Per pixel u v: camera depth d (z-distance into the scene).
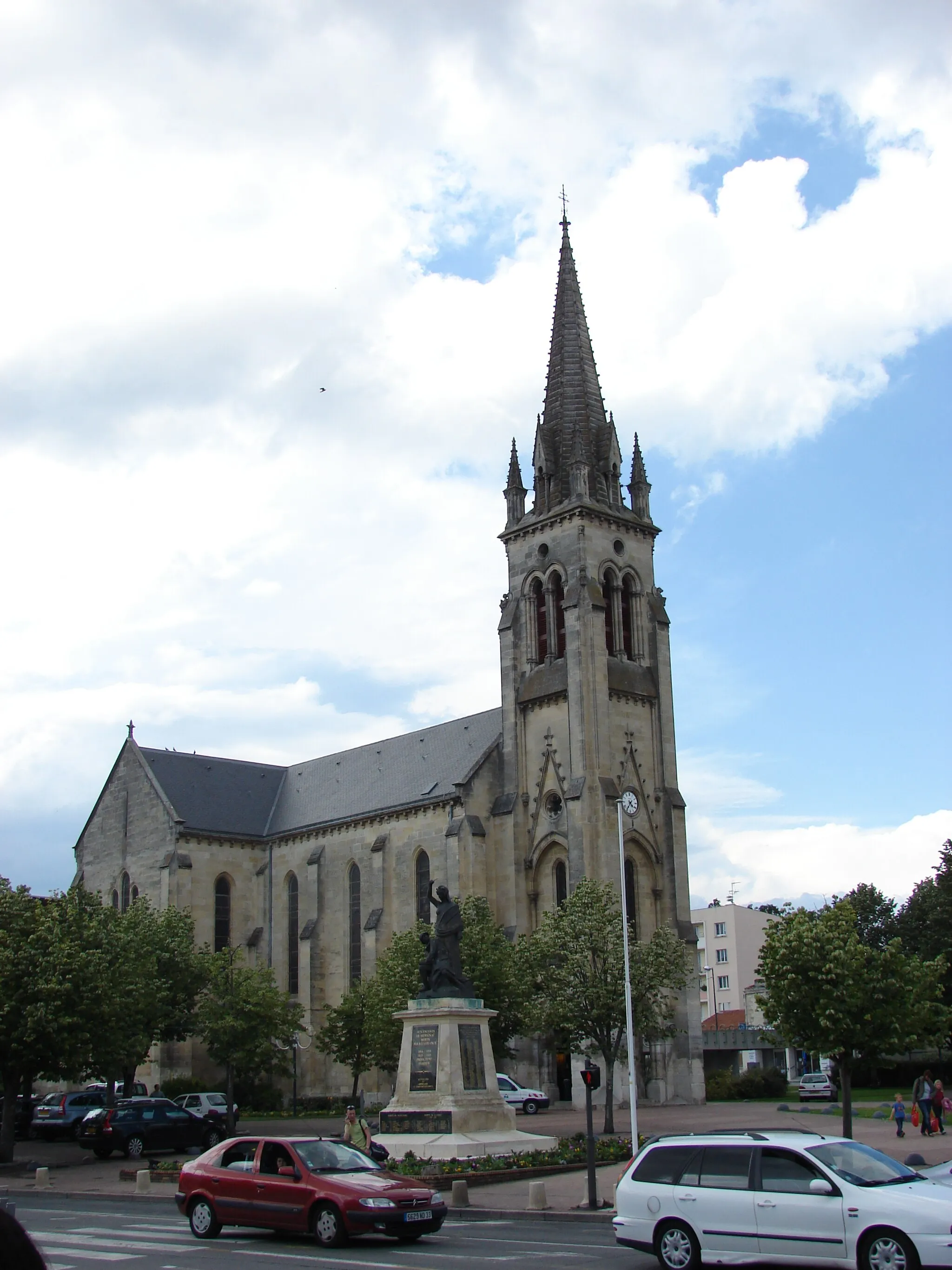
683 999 89.25
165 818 109.62
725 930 187.38
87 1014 66.88
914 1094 61.22
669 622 98.62
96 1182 54.72
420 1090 50.41
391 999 73.62
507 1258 29.27
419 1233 32.38
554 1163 47.81
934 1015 51.28
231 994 78.69
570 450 99.88
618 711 94.12
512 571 100.69
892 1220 24.62
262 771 121.00
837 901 64.69
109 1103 80.69
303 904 108.00
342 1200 31.92
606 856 89.25
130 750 115.25
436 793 98.44
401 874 99.81
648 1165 28.08
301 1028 88.44
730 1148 27.28
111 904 105.12
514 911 92.56
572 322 105.31
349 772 112.62
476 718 103.81
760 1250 25.97
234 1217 33.69
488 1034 51.88
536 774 94.69
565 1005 64.69
